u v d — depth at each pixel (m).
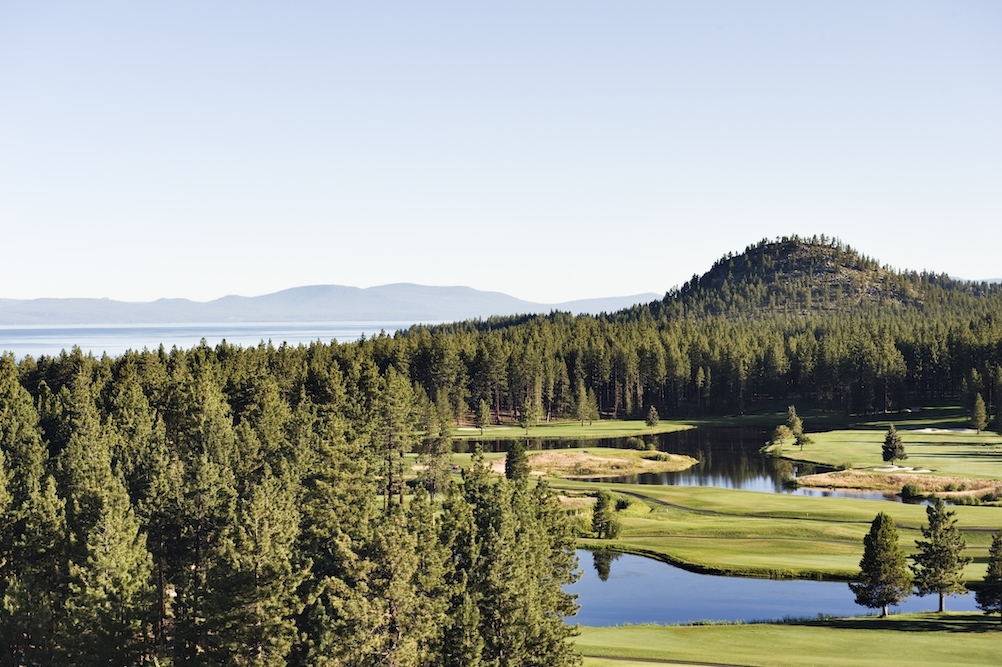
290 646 41.81
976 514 96.06
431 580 42.38
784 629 57.50
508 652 42.53
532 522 52.62
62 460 73.25
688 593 69.88
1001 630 57.28
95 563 47.12
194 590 47.50
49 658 43.31
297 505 58.97
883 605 62.31
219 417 91.50
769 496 109.81
